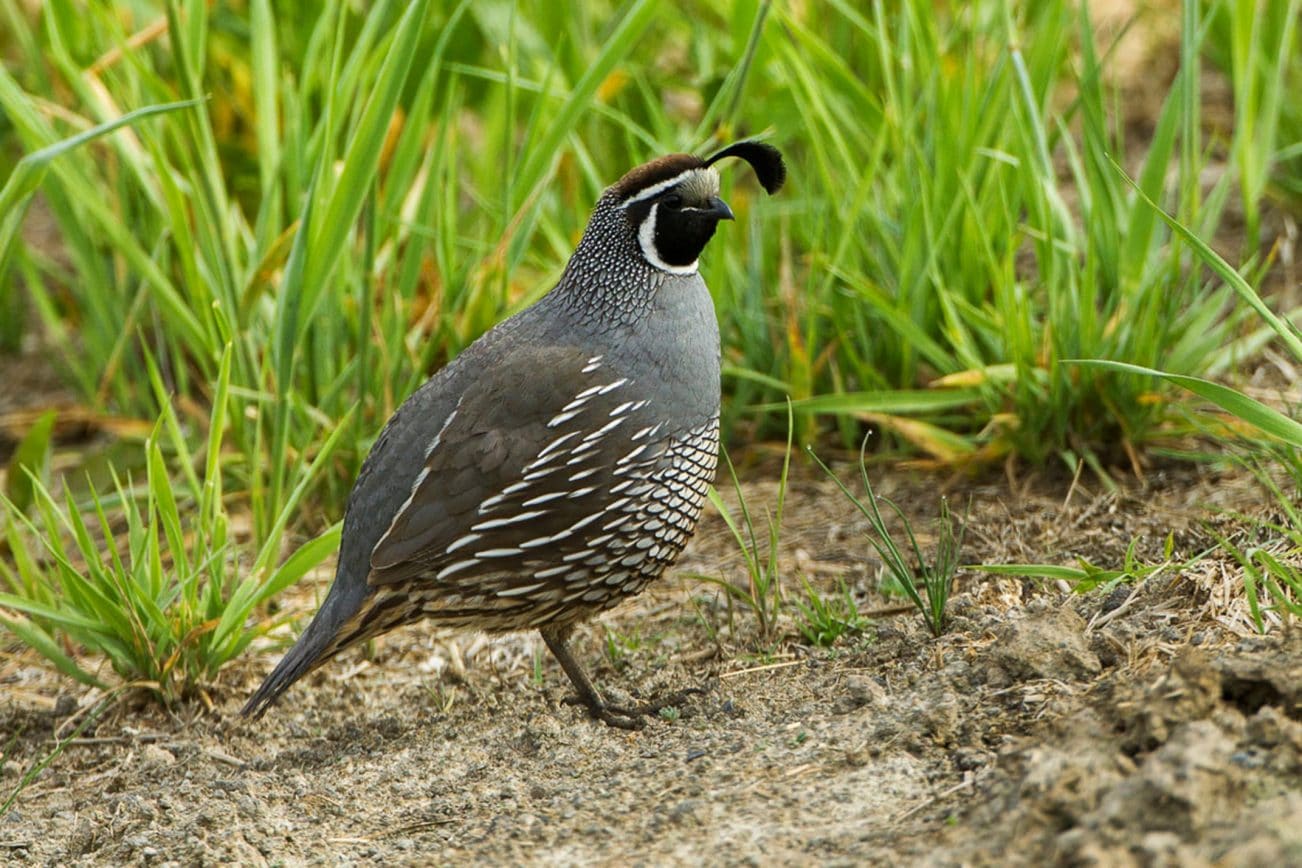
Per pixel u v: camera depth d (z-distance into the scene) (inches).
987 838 230.8
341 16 387.9
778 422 430.3
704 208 326.6
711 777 277.0
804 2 499.5
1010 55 398.9
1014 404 388.5
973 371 382.3
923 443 393.7
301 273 372.8
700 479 331.3
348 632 320.5
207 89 501.0
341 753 322.7
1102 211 396.2
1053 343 376.2
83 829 291.9
